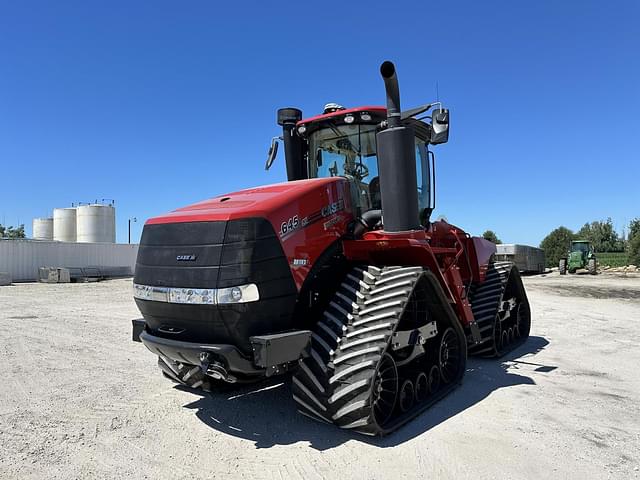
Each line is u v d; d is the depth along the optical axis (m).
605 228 75.12
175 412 4.63
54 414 4.59
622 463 3.61
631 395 5.32
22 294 17.97
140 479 3.34
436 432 4.13
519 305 8.37
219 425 4.30
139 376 5.91
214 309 3.69
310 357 3.92
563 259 34.38
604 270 37.62
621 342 8.39
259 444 3.89
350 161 5.27
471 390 5.38
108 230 38.19
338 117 5.20
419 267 4.50
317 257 4.22
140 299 4.19
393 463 3.55
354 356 3.82
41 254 27.31
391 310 3.99
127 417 4.51
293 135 5.59
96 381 5.68
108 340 8.27
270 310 3.78
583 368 6.51
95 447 3.86
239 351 3.74
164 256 4.04
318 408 3.87
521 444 3.92
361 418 3.75
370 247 4.50
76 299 15.95
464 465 3.53
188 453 3.74
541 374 6.17
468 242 7.03
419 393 4.82
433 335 5.00
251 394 5.16
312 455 3.68
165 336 4.11
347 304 4.18
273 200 4.00
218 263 3.73
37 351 7.36
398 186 4.24
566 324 10.42
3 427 4.27
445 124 4.54
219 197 4.69
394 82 4.24
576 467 3.54
